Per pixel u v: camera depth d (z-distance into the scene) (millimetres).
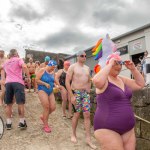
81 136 5609
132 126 2566
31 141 5141
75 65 5086
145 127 4473
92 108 6598
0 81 7879
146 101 4477
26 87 11617
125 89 2646
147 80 5180
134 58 13391
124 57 13922
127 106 2555
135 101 4734
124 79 2869
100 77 2439
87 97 5070
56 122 6539
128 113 2529
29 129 5781
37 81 5457
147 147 4379
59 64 7754
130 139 2586
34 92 10320
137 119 4672
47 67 5520
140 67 8062
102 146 2516
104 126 2492
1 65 7180
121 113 2488
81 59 5066
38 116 6910
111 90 2514
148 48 12281
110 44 3322
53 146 4984
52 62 5500
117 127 2473
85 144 5141
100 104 2566
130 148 2576
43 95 5484
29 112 7250
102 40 3350
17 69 5559
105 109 2520
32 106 7973
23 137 5312
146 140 4426
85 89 5074
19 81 5531
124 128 2500
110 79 2605
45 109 5543
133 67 2812
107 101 2514
